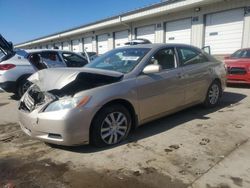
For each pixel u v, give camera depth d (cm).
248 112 536
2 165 328
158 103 429
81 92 345
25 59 740
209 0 1316
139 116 404
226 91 778
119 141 386
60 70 385
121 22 1939
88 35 2602
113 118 373
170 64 466
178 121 485
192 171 302
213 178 286
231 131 425
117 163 325
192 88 499
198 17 1470
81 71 356
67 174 303
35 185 282
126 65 425
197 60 531
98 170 310
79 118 333
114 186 277
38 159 342
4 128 479
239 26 1297
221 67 588
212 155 340
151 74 420
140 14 1734
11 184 284
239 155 338
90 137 358
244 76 811
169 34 1672
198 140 391
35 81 397
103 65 450
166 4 1531
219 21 1384
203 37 1465
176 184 277
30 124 351
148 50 446
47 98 348
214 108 573
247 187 269
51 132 335
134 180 287
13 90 727
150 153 351
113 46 2225
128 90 381
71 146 376
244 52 902
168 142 386
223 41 1379
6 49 852
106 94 356
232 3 1303
